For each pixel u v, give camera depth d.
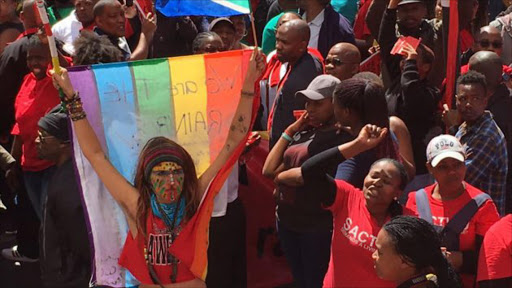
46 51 7.01
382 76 6.98
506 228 4.62
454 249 5.05
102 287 4.95
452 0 6.46
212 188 4.59
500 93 6.53
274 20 8.46
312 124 5.66
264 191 7.13
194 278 4.61
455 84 6.48
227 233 6.36
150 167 4.48
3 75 7.85
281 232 5.90
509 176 6.33
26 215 7.70
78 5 7.57
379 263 4.10
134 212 4.56
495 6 9.74
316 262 5.68
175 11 5.71
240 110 4.76
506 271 4.60
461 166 5.06
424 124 6.32
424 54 6.49
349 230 4.86
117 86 4.80
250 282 7.12
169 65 4.87
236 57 4.89
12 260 7.83
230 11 5.64
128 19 7.69
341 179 5.22
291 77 6.72
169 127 4.89
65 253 5.56
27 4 7.75
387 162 4.80
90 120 4.76
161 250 4.54
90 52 5.82
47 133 5.75
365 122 5.27
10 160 7.54
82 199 4.75
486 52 6.48
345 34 7.99
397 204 4.87
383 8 7.39
